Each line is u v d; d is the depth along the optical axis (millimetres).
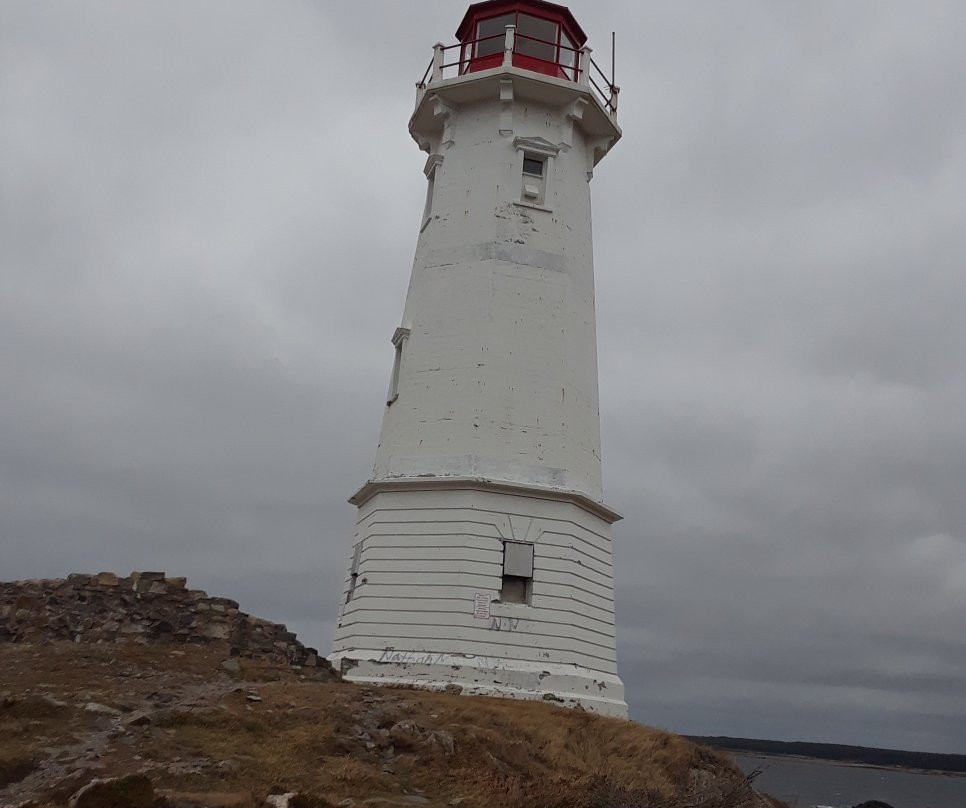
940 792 137625
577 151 31344
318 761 15531
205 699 16734
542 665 24750
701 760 22438
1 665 17547
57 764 13711
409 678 24094
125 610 19469
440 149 31328
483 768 16922
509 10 31766
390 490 26781
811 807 65000
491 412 27094
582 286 30016
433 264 29562
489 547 25500
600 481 28672
